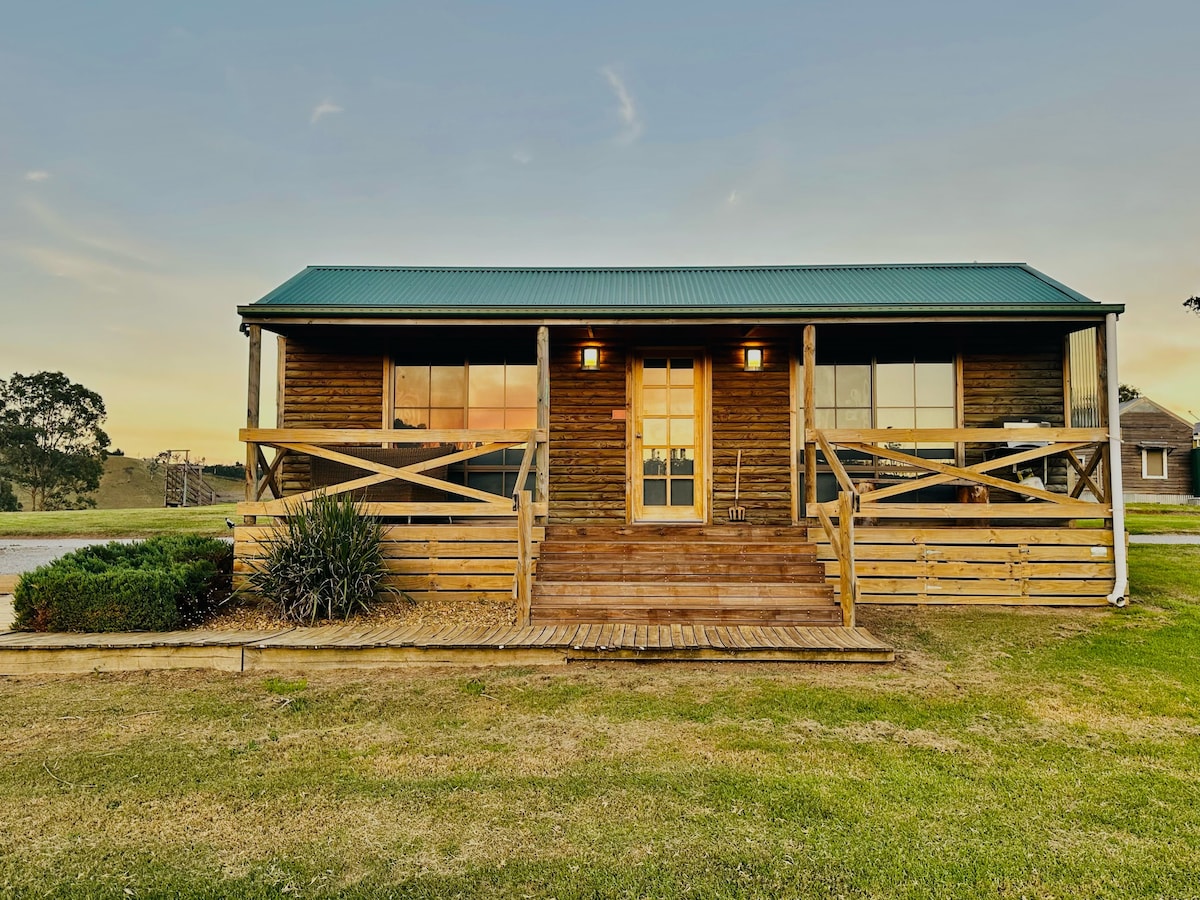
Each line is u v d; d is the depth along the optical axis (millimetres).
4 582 8633
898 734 3811
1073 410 8227
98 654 5098
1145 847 2656
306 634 5566
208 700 4434
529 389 8648
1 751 3621
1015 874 2473
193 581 6191
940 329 8000
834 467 6375
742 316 7203
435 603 6809
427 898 2320
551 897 2326
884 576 7000
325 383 8539
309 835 2750
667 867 2504
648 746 3656
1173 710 4168
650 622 6043
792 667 5043
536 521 7367
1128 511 18547
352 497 7348
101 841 2707
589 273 9992
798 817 2881
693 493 8531
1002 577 6957
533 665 5133
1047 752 3568
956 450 8188
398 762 3471
